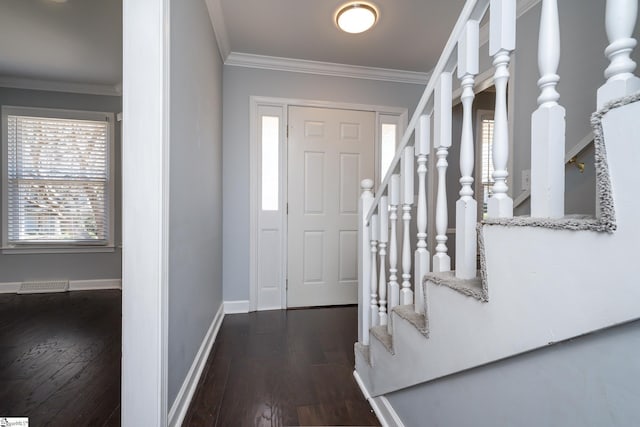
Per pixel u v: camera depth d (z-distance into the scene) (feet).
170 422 3.89
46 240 11.00
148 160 3.45
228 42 8.10
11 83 10.61
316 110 9.46
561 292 1.67
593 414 1.59
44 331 7.35
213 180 7.20
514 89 6.46
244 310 9.00
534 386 1.96
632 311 1.33
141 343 3.46
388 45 8.32
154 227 3.48
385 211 4.58
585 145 4.68
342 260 9.71
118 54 9.07
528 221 1.87
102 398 4.66
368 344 5.07
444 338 2.79
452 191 9.85
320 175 9.54
